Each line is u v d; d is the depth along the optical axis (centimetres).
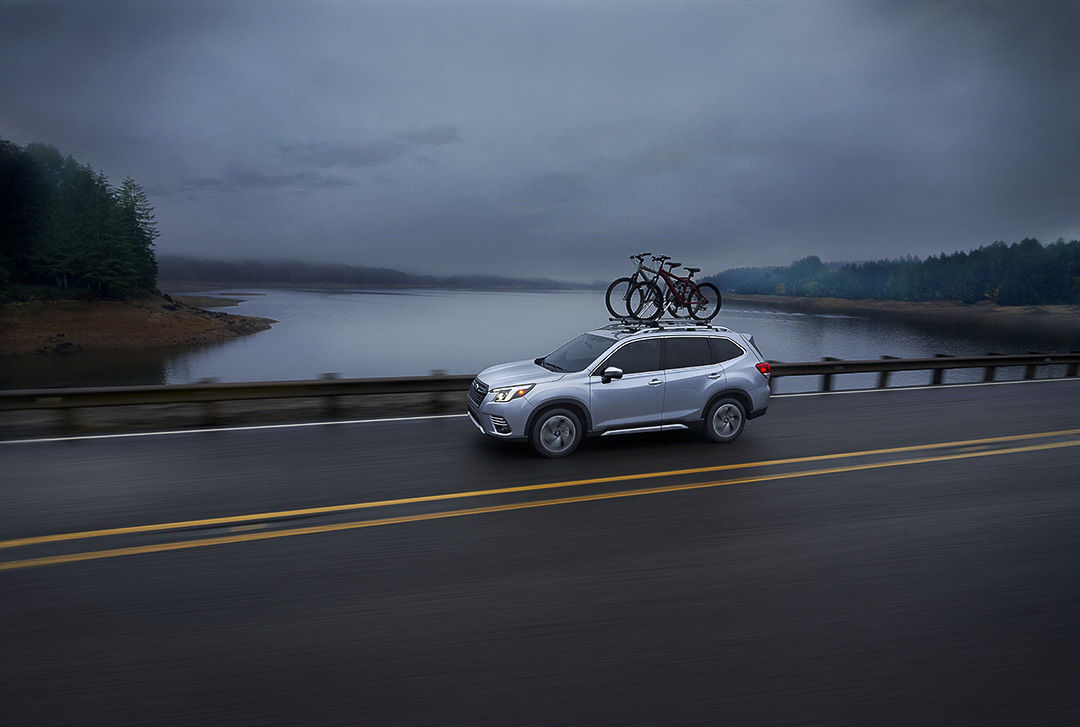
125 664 342
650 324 911
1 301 11812
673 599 426
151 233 15238
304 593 429
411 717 302
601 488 668
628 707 310
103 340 11700
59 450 802
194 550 496
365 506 605
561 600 423
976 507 622
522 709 308
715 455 812
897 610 413
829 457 809
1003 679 339
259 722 297
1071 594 440
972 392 1420
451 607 412
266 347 12838
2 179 13462
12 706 305
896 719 304
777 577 461
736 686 329
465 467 746
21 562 470
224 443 850
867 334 16238
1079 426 1024
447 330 19462
